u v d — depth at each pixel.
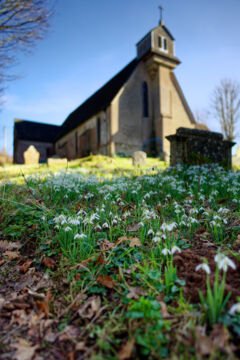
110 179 7.24
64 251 2.74
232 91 32.97
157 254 2.54
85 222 3.03
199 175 6.63
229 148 8.99
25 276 2.58
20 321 1.92
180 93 26.58
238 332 1.48
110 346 1.57
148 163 14.46
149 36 24.81
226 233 3.03
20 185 6.02
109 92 25.89
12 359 1.59
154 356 1.45
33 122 38.19
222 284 1.64
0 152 42.59
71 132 30.34
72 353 1.58
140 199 4.52
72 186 5.43
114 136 22.58
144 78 25.34
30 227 3.66
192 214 3.55
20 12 6.63
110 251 2.71
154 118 25.33
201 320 1.63
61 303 2.11
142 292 2.01
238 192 4.74
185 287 1.99
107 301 2.03
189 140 8.10
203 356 1.39
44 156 35.47
